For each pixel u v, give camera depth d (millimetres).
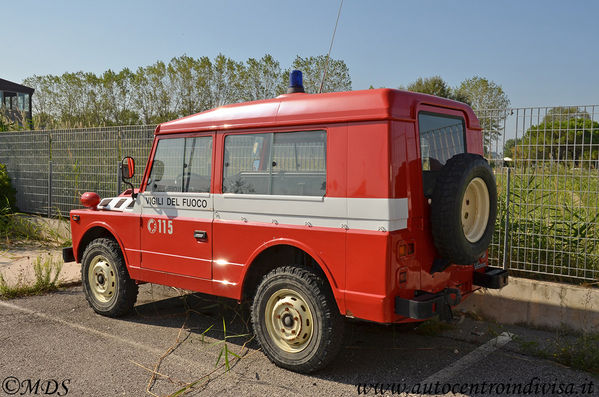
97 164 9477
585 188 5191
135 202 5328
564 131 5238
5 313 5723
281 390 3773
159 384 3871
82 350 4582
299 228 3969
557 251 5375
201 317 5672
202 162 4746
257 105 4371
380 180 3549
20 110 14148
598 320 4809
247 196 4324
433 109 4059
